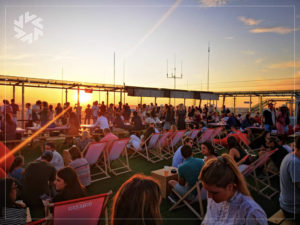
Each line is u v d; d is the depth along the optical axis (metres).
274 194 4.46
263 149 6.17
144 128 11.41
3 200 2.36
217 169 1.36
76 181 2.83
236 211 1.42
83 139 6.34
